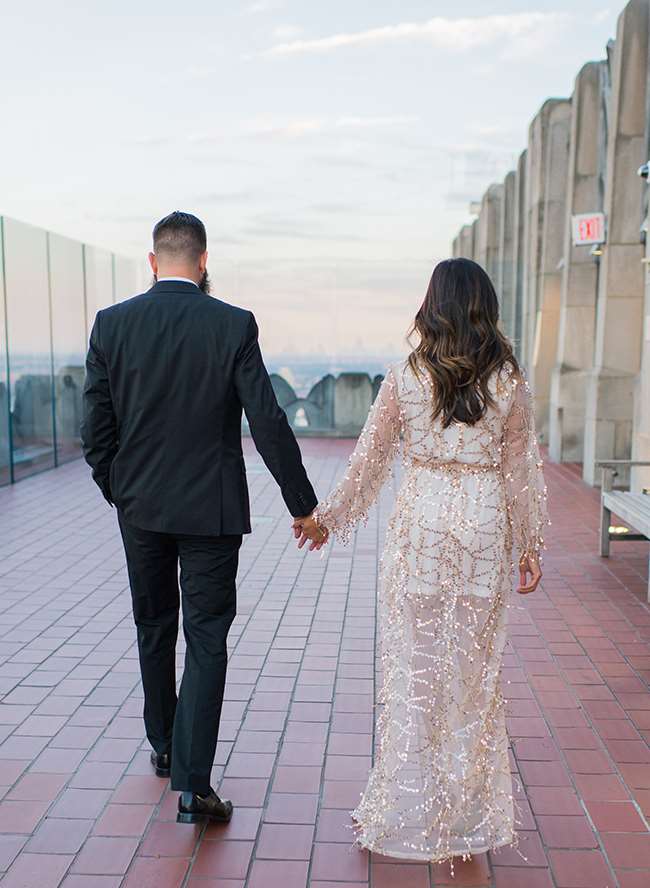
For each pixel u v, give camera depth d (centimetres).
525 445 261
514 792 308
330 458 1266
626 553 663
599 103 1109
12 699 388
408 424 260
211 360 271
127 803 300
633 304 959
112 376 275
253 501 913
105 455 287
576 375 1158
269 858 269
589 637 471
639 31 914
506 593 268
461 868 264
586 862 267
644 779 316
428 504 260
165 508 275
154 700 311
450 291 250
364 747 340
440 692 265
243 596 555
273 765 326
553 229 1313
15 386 1037
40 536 735
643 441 790
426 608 263
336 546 698
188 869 263
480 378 249
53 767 326
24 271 1059
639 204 942
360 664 430
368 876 261
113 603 536
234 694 392
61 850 273
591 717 369
